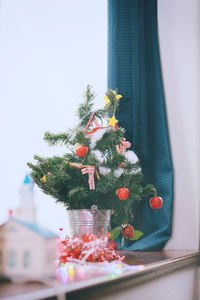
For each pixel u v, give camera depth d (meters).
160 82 1.79
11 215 0.74
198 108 1.79
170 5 1.90
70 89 1.71
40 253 0.69
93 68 1.80
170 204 1.68
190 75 1.82
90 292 0.71
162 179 1.72
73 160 1.31
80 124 1.38
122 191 1.22
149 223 1.71
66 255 0.97
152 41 1.85
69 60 1.73
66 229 1.62
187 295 1.33
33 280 0.70
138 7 1.85
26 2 1.60
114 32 1.79
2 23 1.51
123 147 1.35
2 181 1.43
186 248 1.73
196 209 1.74
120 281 0.81
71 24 1.75
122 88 1.77
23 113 1.54
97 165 1.24
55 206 1.60
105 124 1.74
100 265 0.97
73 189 1.20
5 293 0.61
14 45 1.54
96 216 1.24
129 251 1.60
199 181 1.76
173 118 1.82
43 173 1.27
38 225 0.73
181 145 1.80
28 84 1.57
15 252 0.69
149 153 1.77
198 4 1.85
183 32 1.86
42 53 1.64
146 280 0.96
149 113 1.81
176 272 1.23
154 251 1.61
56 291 0.63
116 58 1.78
